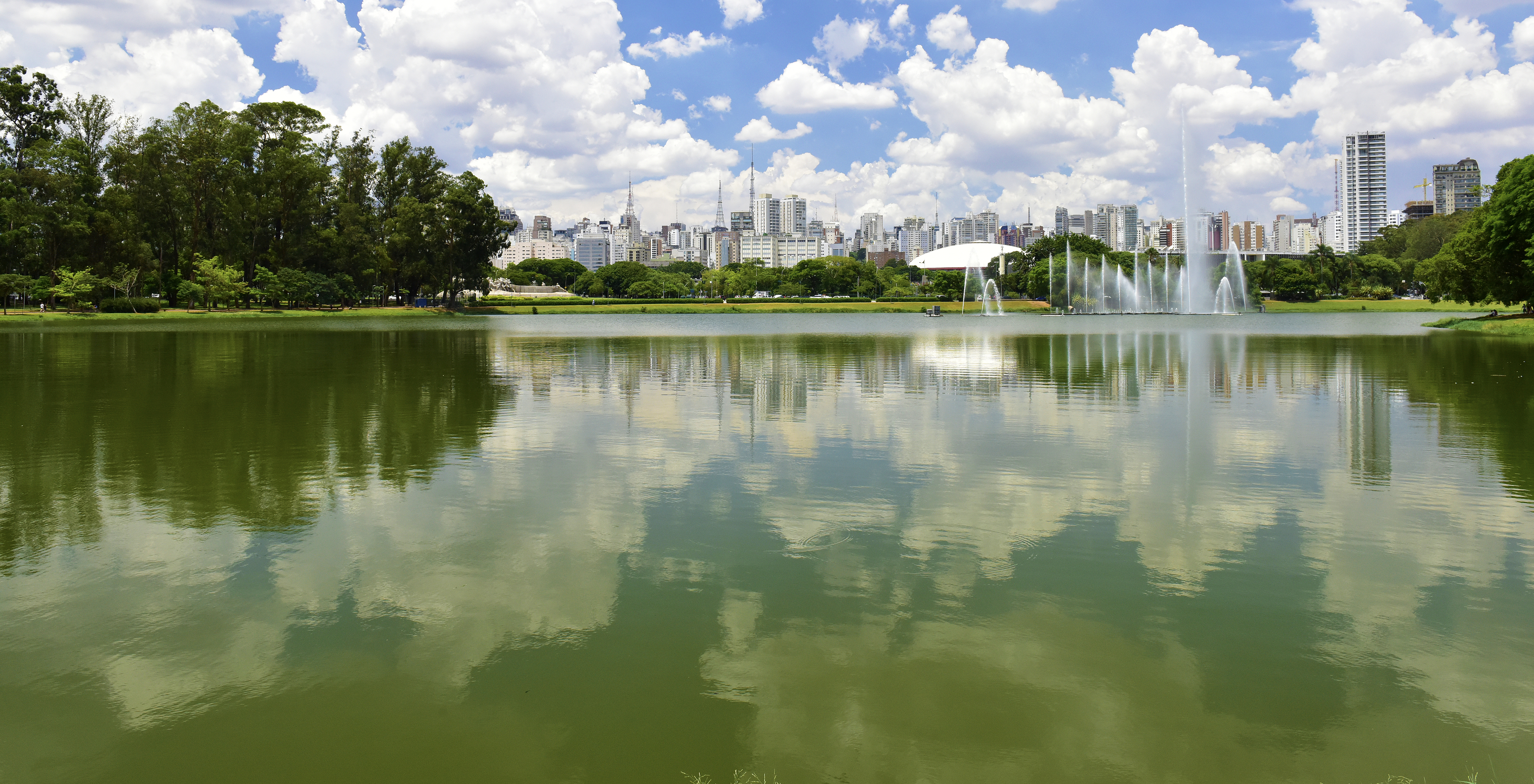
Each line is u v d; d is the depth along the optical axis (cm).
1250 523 938
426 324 7825
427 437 1502
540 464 1264
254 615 677
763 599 709
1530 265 4600
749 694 547
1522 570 774
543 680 567
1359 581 747
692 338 5181
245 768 472
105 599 710
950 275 15112
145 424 1645
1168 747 486
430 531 907
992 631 642
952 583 746
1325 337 4706
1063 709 528
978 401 1997
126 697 547
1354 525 925
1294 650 609
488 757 480
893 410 1856
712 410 1862
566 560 812
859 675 573
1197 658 597
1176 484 1130
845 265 17900
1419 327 6059
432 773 466
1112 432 1541
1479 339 4378
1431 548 841
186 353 3588
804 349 3941
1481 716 518
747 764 470
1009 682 562
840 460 1290
